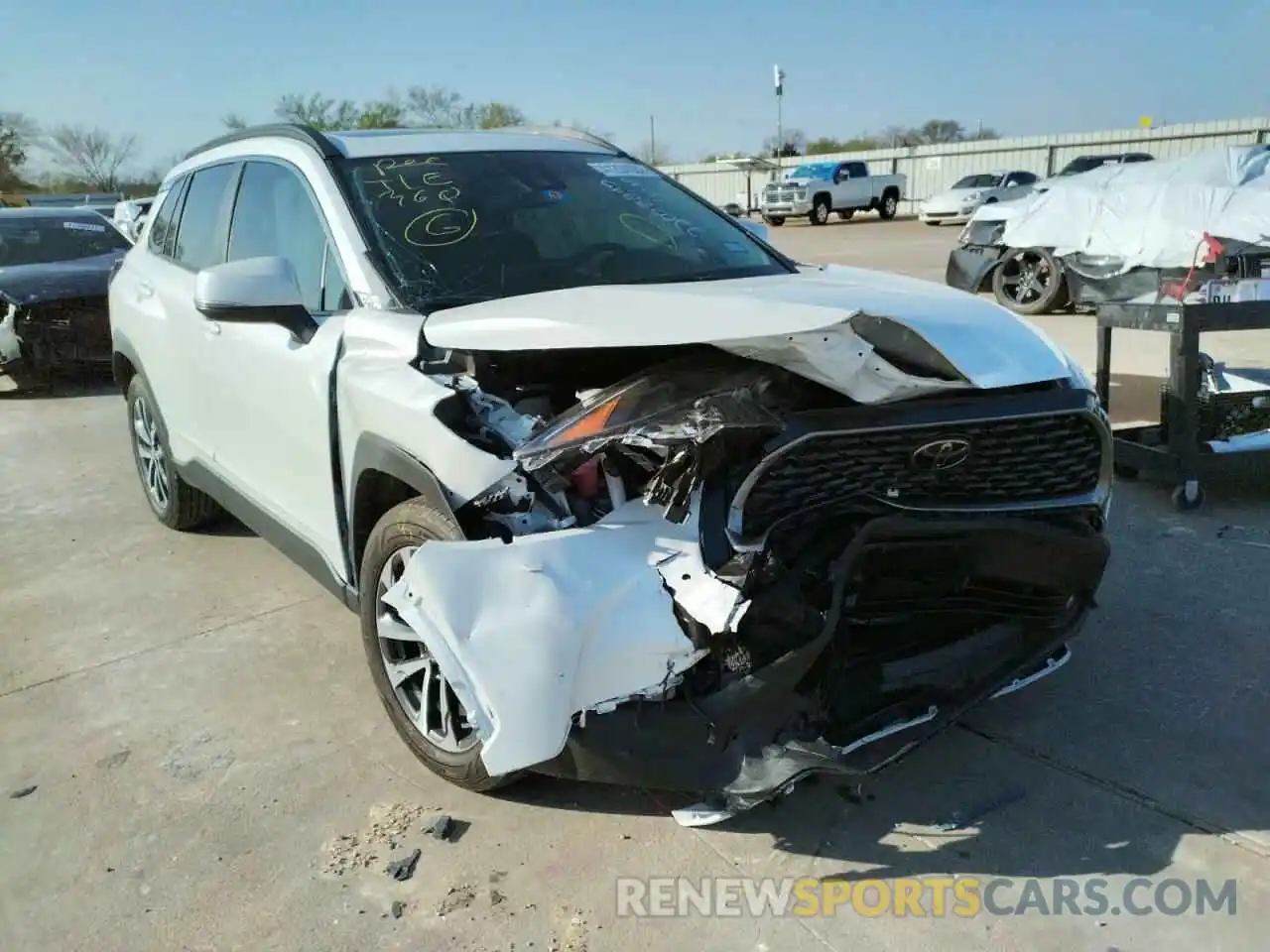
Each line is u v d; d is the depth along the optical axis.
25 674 3.73
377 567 2.95
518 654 2.31
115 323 5.12
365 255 3.24
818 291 2.91
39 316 8.81
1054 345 2.89
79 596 4.44
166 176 5.13
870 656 2.66
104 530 5.33
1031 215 11.02
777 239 26.59
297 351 3.33
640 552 2.43
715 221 4.01
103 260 9.94
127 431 7.67
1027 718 3.20
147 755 3.16
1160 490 5.31
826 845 2.64
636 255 3.54
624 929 2.38
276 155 3.84
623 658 2.34
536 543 2.40
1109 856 2.57
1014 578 2.67
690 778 2.40
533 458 2.46
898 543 2.50
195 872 2.62
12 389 9.35
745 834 2.70
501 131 4.23
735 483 2.41
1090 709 3.23
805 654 2.33
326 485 3.27
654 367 2.63
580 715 2.37
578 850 2.65
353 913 2.45
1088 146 36.44
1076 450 2.75
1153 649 3.60
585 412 2.49
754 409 2.38
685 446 2.35
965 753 3.03
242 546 4.99
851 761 2.46
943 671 2.74
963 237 12.03
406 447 2.72
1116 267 10.14
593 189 3.85
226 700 3.49
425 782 2.97
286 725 3.31
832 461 2.49
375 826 2.77
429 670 2.88
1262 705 3.22
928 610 2.67
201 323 4.05
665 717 2.38
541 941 2.35
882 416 2.46
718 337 2.31
